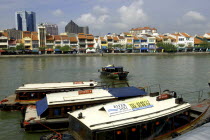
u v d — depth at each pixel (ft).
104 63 165.78
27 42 253.24
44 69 129.70
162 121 28.40
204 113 38.37
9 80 92.27
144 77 98.07
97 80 92.79
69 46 271.69
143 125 26.55
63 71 121.19
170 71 116.78
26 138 36.19
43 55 239.71
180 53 273.33
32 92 49.11
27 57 230.89
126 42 293.02
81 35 285.02
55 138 30.07
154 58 215.51
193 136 19.10
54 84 53.98
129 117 26.58
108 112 26.94
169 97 34.27
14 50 239.91
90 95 41.19
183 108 31.01
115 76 92.43
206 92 68.23
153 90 71.72
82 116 26.78
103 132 23.88
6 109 48.34
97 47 286.87
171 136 29.60
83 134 24.97
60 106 37.37
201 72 112.37
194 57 227.81
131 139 25.93
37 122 36.78
